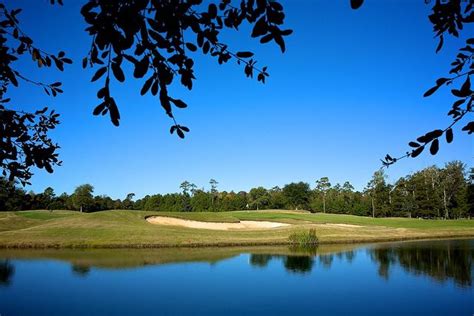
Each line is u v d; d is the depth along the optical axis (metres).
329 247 40.91
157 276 24.31
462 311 17.30
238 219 64.19
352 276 24.62
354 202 115.38
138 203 123.12
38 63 4.86
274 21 3.20
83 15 3.02
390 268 27.80
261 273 25.52
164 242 40.59
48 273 25.05
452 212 97.12
